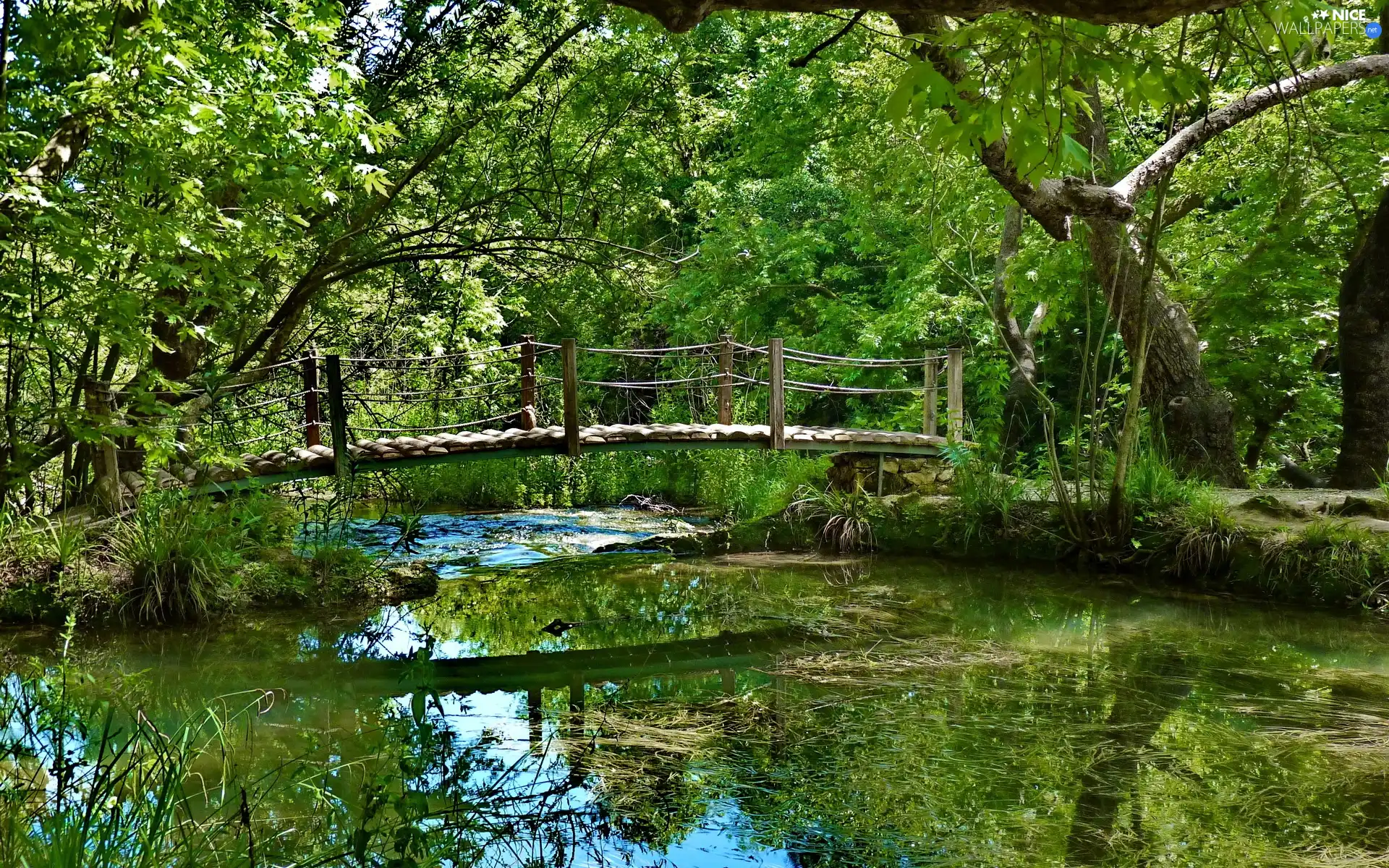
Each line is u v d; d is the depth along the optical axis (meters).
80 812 2.76
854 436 10.22
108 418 6.09
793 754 3.97
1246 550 7.29
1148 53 2.11
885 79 12.32
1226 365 11.24
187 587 6.54
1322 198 10.05
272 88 6.27
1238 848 3.05
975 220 11.45
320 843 3.08
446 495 13.25
